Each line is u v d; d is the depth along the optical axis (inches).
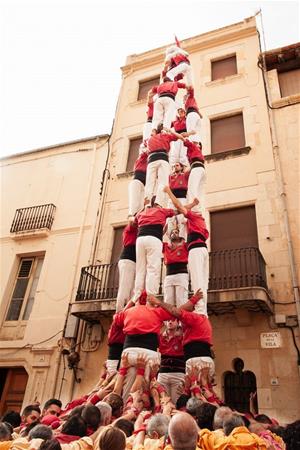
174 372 208.7
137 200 263.3
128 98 553.9
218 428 124.3
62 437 125.8
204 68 510.3
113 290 374.6
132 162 491.5
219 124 457.1
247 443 106.3
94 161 510.0
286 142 399.9
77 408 147.7
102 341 369.4
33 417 189.3
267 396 287.0
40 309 419.5
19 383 394.9
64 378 364.8
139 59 593.9
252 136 420.5
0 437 120.3
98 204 468.4
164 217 218.8
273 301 319.6
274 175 382.6
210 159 422.6
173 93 285.0
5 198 534.0
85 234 452.1
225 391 309.9
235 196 388.8
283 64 459.8
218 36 531.5
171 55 327.3
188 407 147.7
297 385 283.6
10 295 456.1
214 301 308.7
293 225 350.0
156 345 179.8
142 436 123.0
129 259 235.3
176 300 223.1
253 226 370.0
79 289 385.1
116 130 523.8
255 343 309.4
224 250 345.1
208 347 196.1
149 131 291.0
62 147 546.9
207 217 390.3
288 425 119.0
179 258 233.8
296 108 416.8
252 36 509.7
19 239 483.2
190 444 91.4
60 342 385.7
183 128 286.7
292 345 297.9
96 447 112.8
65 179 514.0
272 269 335.3
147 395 169.8
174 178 263.1
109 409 149.6
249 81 466.3
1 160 577.0
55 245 459.2
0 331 432.8
